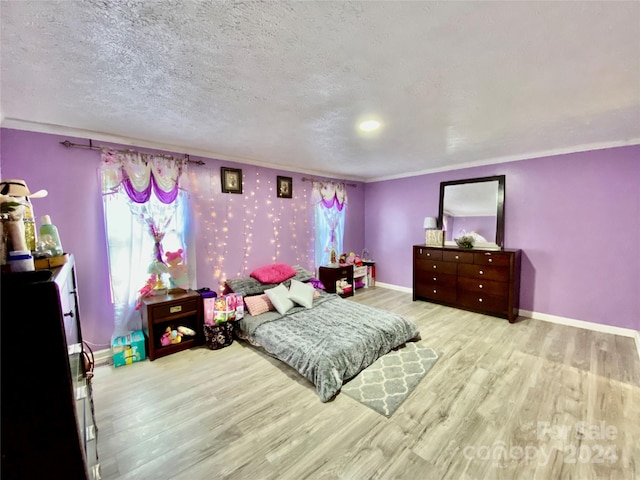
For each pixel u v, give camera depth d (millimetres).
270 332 2799
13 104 2014
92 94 1866
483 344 2998
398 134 2793
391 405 2047
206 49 1389
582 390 2172
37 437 780
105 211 2746
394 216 5316
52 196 2521
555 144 3260
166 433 1813
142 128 2557
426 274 4465
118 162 2777
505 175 3914
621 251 3180
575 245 3451
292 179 4414
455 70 1606
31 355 761
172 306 2875
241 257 3842
